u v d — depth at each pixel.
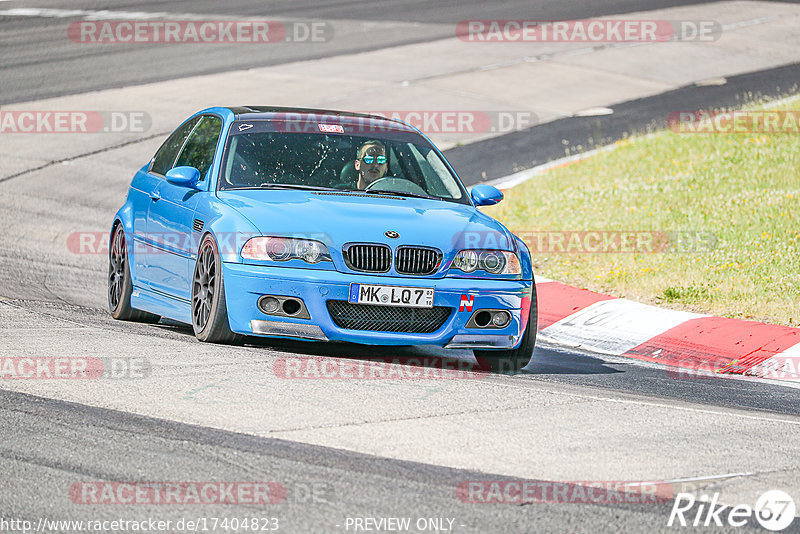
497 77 81.38
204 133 31.36
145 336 27.92
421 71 82.56
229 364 24.66
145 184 32.53
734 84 80.25
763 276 38.41
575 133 67.88
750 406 25.16
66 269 39.47
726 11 107.12
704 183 53.47
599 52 89.69
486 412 22.03
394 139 31.02
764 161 56.97
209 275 26.89
